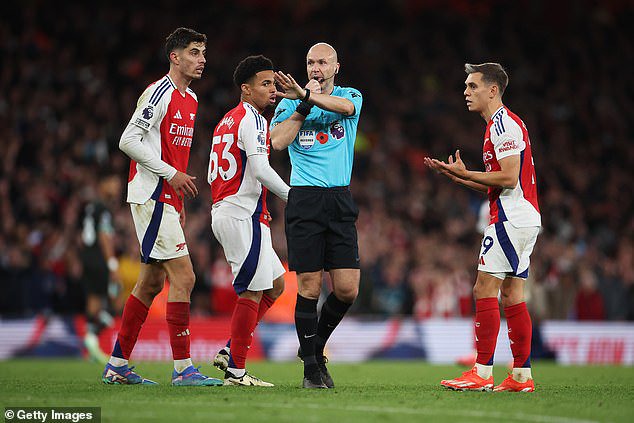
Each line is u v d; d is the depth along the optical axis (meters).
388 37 100.69
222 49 91.50
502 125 24.14
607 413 18.94
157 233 24.41
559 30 109.50
